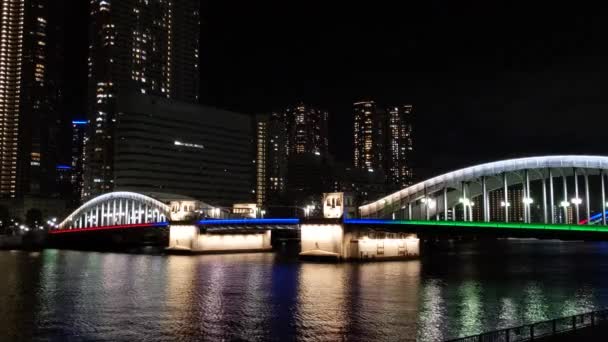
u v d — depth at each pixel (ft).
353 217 492.13
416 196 502.79
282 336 181.27
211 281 324.39
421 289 286.66
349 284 308.19
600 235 340.39
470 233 407.64
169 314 217.97
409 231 437.58
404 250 515.09
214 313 219.41
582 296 263.49
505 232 383.45
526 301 247.50
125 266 435.94
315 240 483.51
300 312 220.64
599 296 263.90
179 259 519.19
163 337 180.96
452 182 483.51
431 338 177.06
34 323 202.39
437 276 353.51
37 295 269.44
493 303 241.55
